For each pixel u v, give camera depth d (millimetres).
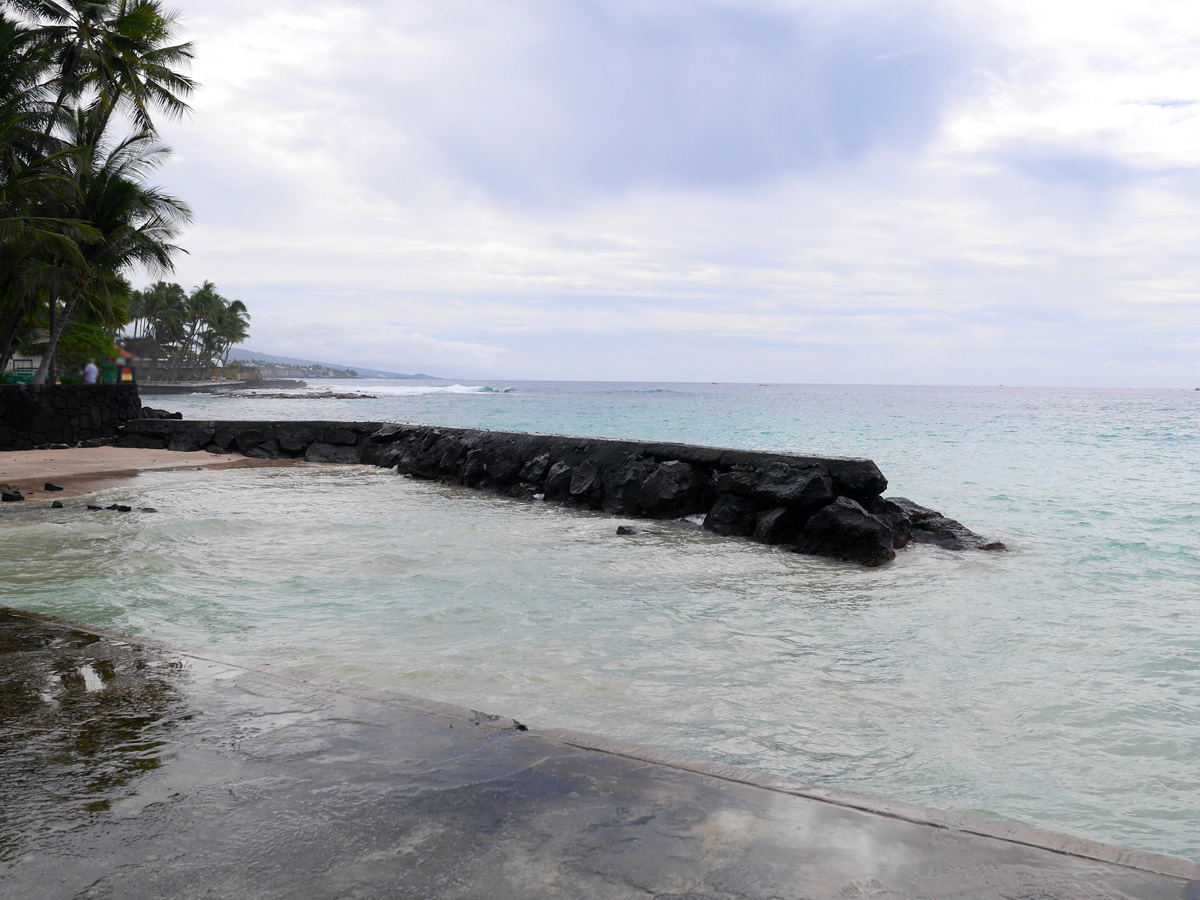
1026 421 49844
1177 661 5133
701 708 4082
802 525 9727
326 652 4781
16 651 3811
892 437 34750
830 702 4273
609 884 1821
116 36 28609
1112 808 3148
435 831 2084
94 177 27672
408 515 10961
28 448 21094
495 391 148375
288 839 2041
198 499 11883
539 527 10406
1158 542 9961
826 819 2195
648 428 41406
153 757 2578
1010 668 4969
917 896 1798
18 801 2264
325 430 19922
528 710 3916
